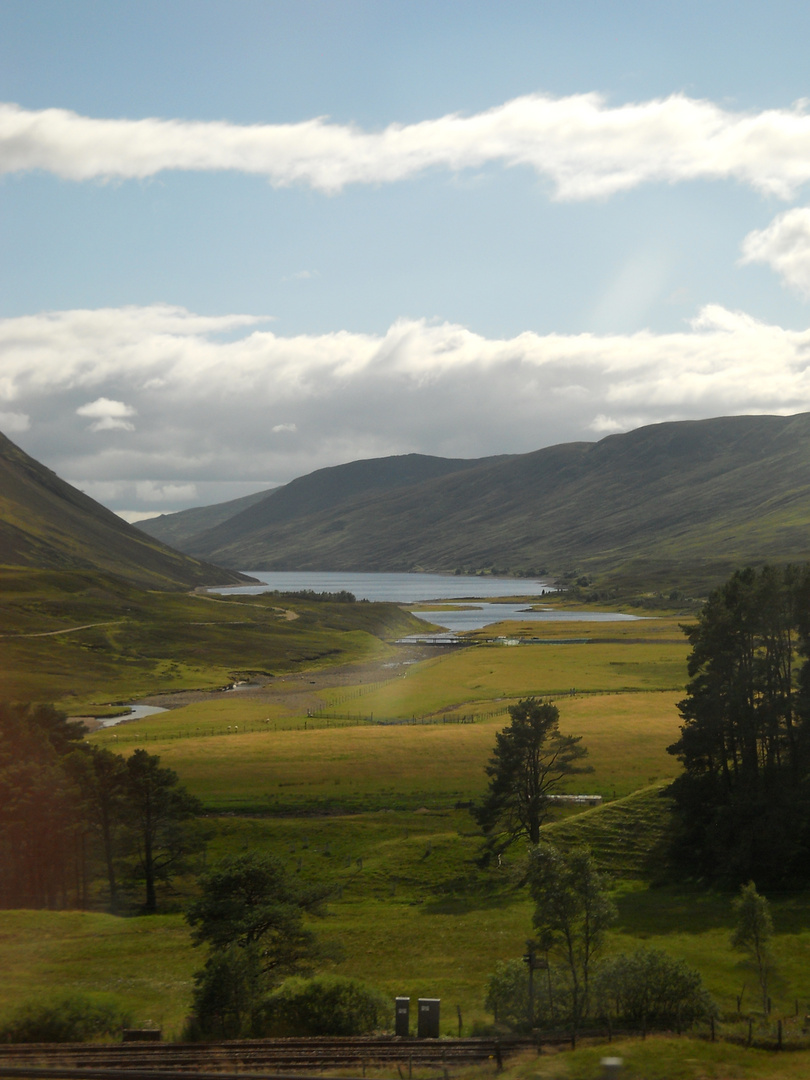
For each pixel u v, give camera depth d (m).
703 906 74.12
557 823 93.88
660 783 101.50
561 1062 34.50
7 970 60.62
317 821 101.56
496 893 80.50
